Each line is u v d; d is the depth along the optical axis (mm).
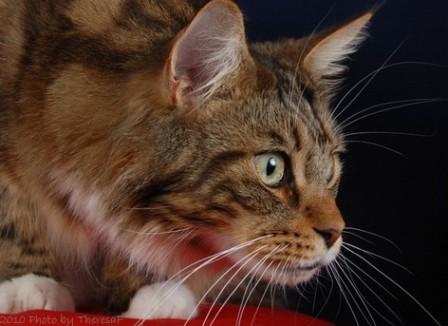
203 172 1297
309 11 1564
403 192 1537
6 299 1311
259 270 1312
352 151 1542
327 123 1362
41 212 1338
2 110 1330
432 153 1533
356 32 1408
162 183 1300
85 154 1312
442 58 1530
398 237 1537
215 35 1288
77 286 1377
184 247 1324
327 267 1439
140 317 1324
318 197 1322
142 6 1351
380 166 1540
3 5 1354
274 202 1307
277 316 1361
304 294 1533
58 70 1324
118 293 1357
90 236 1348
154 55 1313
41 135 1320
